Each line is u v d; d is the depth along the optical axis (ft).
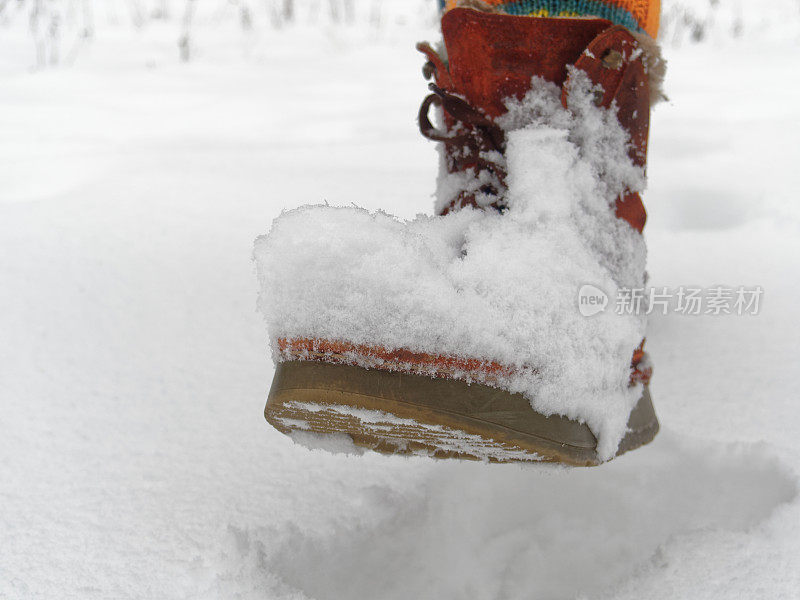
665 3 20.89
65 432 3.64
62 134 8.91
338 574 2.86
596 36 2.94
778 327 4.38
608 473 3.29
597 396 2.74
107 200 6.28
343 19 20.27
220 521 3.08
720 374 3.97
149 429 3.66
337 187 6.59
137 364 4.16
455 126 3.21
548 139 2.93
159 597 2.71
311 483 3.31
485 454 2.85
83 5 20.01
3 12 18.58
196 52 15.64
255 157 7.66
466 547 2.96
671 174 6.81
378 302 2.55
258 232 5.70
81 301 4.74
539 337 2.61
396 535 3.04
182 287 4.92
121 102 10.78
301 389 2.57
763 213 5.92
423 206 6.10
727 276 5.00
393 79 12.62
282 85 12.21
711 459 3.33
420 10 20.90
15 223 5.81
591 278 2.75
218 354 4.26
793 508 2.88
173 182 6.72
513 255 2.70
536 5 3.07
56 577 2.81
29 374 4.05
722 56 14.28
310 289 2.57
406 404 2.55
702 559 2.67
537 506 3.13
